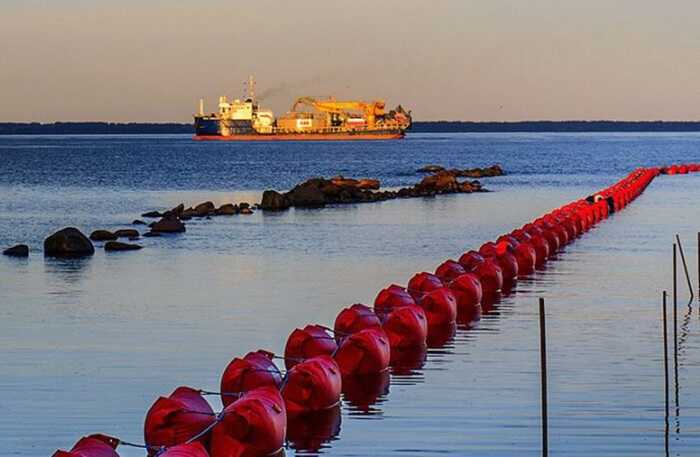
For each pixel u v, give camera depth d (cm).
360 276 5597
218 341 3903
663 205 9862
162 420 2583
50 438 2752
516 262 5334
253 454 2569
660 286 5031
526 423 2814
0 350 3759
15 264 6241
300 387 2945
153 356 3650
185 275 5688
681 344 3728
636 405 2964
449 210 9956
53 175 17362
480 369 3412
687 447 2616
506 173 17700
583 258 6112
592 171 18262
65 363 3550
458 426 2794
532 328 4056
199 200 11912
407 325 3716
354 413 2936
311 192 10725
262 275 5659
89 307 4672
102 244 7306
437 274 4906
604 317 4247
